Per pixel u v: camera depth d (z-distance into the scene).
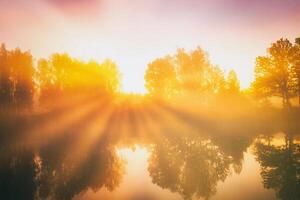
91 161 21.66
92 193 14.04
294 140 26.22
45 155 24.84
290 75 46.66
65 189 14.95
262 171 16.33
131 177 16.81
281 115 43.47
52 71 60.44
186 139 30.47
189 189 13.90
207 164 18.88
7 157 24.52
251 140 27.64
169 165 19.36
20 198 13.63
